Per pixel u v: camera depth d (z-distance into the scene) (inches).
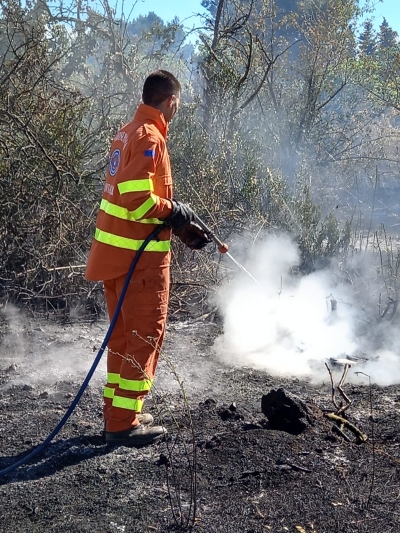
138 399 163.2
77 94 303.4
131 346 161.5
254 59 451.5
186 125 331.0
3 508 139.1
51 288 279.6
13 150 286.2
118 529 131.2
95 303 277.3
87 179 294.7
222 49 417.7
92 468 153.6
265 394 182.2
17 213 281.0
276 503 137.9
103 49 446.9
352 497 139.5
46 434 171.6
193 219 163.6
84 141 309.3
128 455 159.5
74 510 138.1
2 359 225.5
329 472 148.9
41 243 285.3
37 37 315.6
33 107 297.0
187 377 208.7
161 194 159.9
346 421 169.9
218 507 137.4
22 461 153.7
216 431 169.5
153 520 133.8
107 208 160.7
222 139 345.1
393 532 128.0
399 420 176.1
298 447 158.2
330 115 565.9
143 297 159.9
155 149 154.6
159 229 158.7
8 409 187.9
